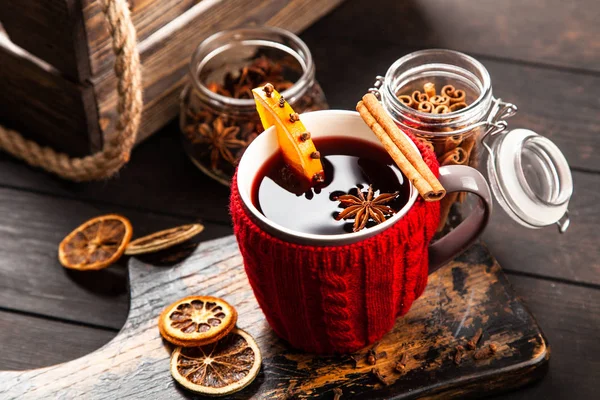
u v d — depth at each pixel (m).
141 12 0.80
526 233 0.79
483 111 0.70
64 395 0.68
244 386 0.68
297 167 0.65
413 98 0.73
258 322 0.71
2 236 0.81
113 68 0.79
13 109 0.87
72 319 0.77
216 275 0.74
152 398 0.68
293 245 0.62
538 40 0.92
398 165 0.63
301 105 0.81
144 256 0.75
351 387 0.68
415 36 0.93
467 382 0.68
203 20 0.84
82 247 0.79
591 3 0.95
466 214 0.74
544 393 0.71
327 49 0.92
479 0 0.96
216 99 0.80
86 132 0.82
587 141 0.85
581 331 0.74
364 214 0.63
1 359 0.75
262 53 0.85
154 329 0.71
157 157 0.86
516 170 0.69
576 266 0.77
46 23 0.76
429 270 0.68
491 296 0.71
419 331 0.70
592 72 0.89
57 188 0.84
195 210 0.82
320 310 0.65
